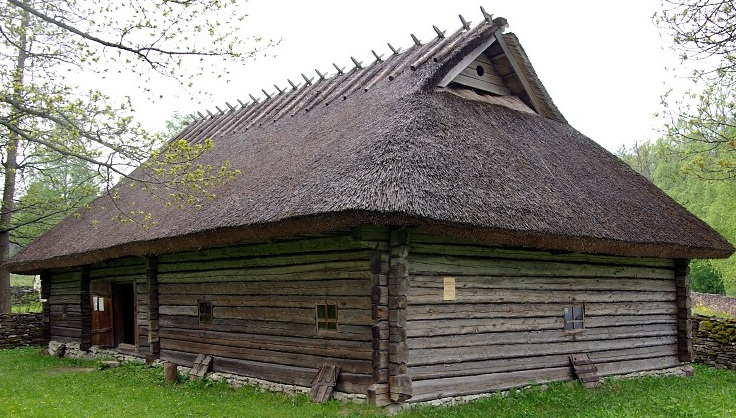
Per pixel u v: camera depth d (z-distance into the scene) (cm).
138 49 968
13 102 973
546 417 842
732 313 2609
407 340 860
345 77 1493
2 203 2125
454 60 1174
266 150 1261
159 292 1329
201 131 1886
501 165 987
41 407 920
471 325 937
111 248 1261
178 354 1258
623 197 1180
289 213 820
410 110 988
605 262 1160
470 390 922
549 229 896
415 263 881
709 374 1311
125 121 976
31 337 1977
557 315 1062
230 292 1132
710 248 1220
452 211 788
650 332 1233
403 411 829
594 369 1084
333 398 898
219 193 1120
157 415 866
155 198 1392
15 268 1716
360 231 829
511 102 1309
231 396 998
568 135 1331
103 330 1539
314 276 968
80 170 2477
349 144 949
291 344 998
